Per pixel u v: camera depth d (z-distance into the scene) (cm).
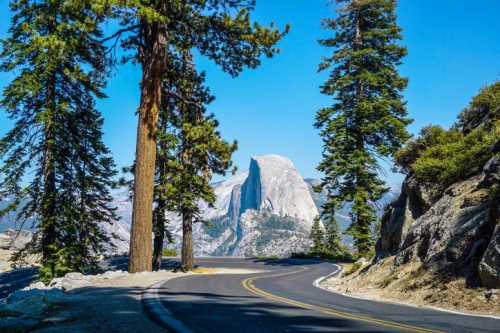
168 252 4791
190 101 2447
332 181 3412
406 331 644
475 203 1396
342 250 7906
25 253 2377
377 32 3419
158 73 2050
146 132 2012
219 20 2077
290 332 627
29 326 691
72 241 2388
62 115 2309
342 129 3344
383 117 3284
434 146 2086
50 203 2273
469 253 1230
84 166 2527
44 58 2191
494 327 688
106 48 2111
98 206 2678
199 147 2592
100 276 1738
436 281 1252
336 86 3422
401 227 1911
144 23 2070
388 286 1459
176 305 879
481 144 1733
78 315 766
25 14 2292
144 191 1973
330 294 1274
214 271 3075
